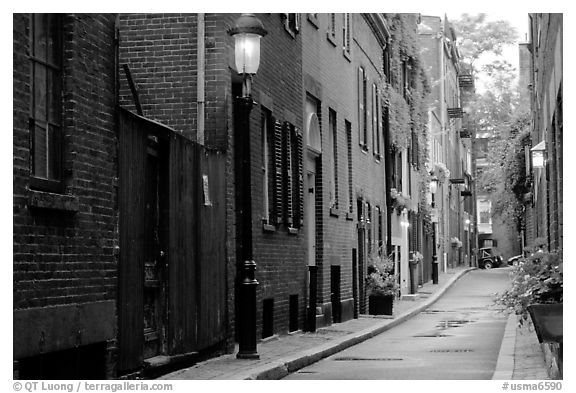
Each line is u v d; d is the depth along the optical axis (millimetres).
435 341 18969
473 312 30031
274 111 17906
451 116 65250
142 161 11016
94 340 9438
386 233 33219
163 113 14914
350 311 24984
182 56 14945
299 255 19594
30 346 8109
